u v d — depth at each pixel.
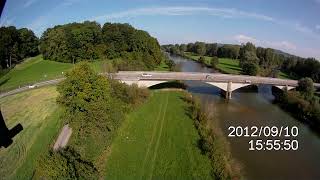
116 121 68.19
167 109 92.12
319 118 89.44
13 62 110.06
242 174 59.56
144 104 95.12
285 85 130.88
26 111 70.44
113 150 60.84
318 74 170.75
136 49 154.62
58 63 129.25
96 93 60.12
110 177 51.78
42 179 43.75
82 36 134.12
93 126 58.66
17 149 53.72
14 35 110.50
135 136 68.69
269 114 102.12
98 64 129.50
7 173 47.19
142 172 54.41
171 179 52.56
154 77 116.62
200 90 131.62
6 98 78.25
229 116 95.94
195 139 68.88
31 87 88.00
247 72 169.88
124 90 83.81
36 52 136.25
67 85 57.38
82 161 50.88
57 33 131.25
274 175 60.47
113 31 147.88
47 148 52.38
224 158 60.50
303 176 61.28
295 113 104.19
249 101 119.38
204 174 54.34
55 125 61.78
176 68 163.00
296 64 189.62
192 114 86.19
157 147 64.44
